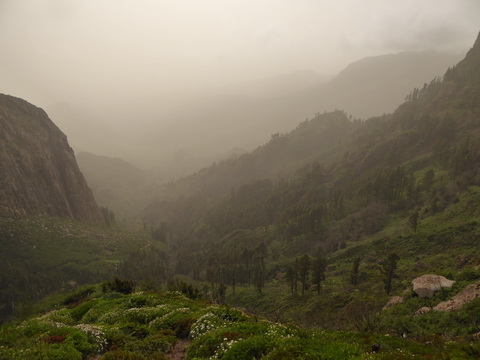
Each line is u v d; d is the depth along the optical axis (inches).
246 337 688.4
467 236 3420.3
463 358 561.9
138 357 667.4
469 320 1206.9
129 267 7514.8
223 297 3929.6
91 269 7672.2
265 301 4220.0
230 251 7081.7
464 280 1716.3
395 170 6766.7
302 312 3307.1
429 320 1350.9
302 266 3981.3
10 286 6520.7
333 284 3905.0
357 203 7258.9
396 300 1950.1
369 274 3651.6
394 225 5211.6
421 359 557.9
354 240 5570.9
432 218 4419.3
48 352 650.8
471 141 6560.0
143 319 1037.8
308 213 7106.3
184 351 756.0
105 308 1267.2
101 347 744.3
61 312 1333.7
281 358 557.9
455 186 5059.1
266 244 7381.9
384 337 705.6
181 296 1536.7
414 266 3184.1
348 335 728.3
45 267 7519.7
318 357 558.9
